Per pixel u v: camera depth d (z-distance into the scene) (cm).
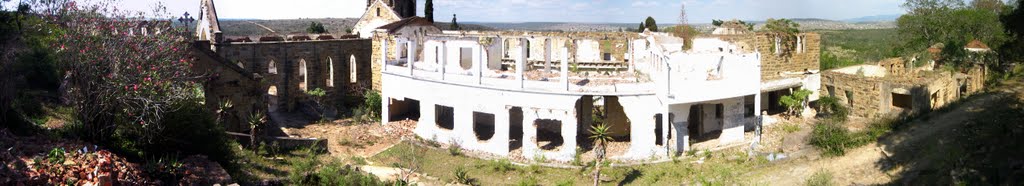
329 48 5862
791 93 5125
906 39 8644
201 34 5412
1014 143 3303
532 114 4100
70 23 2712
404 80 4853
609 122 4628
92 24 2722
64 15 2722
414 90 4756
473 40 4312
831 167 3600
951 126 3922
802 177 3481
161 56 2934
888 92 4547
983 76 5584
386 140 4659
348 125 5166
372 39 6103
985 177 2941
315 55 5756
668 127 4091
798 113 4919
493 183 3675
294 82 5612
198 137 3008
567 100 3997
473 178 3759
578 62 5728
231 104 4038
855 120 4650
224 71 4091
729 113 4319
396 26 5947
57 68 3316
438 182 3647
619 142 4469
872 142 3909
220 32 5094
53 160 2348
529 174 3816
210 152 3066
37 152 2414
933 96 4759
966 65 5744
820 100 4953
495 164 3950
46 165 2305
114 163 2466
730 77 4153
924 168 3291
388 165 4022
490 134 4853
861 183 3281
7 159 2280
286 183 3091
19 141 2492
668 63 3947
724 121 4316
